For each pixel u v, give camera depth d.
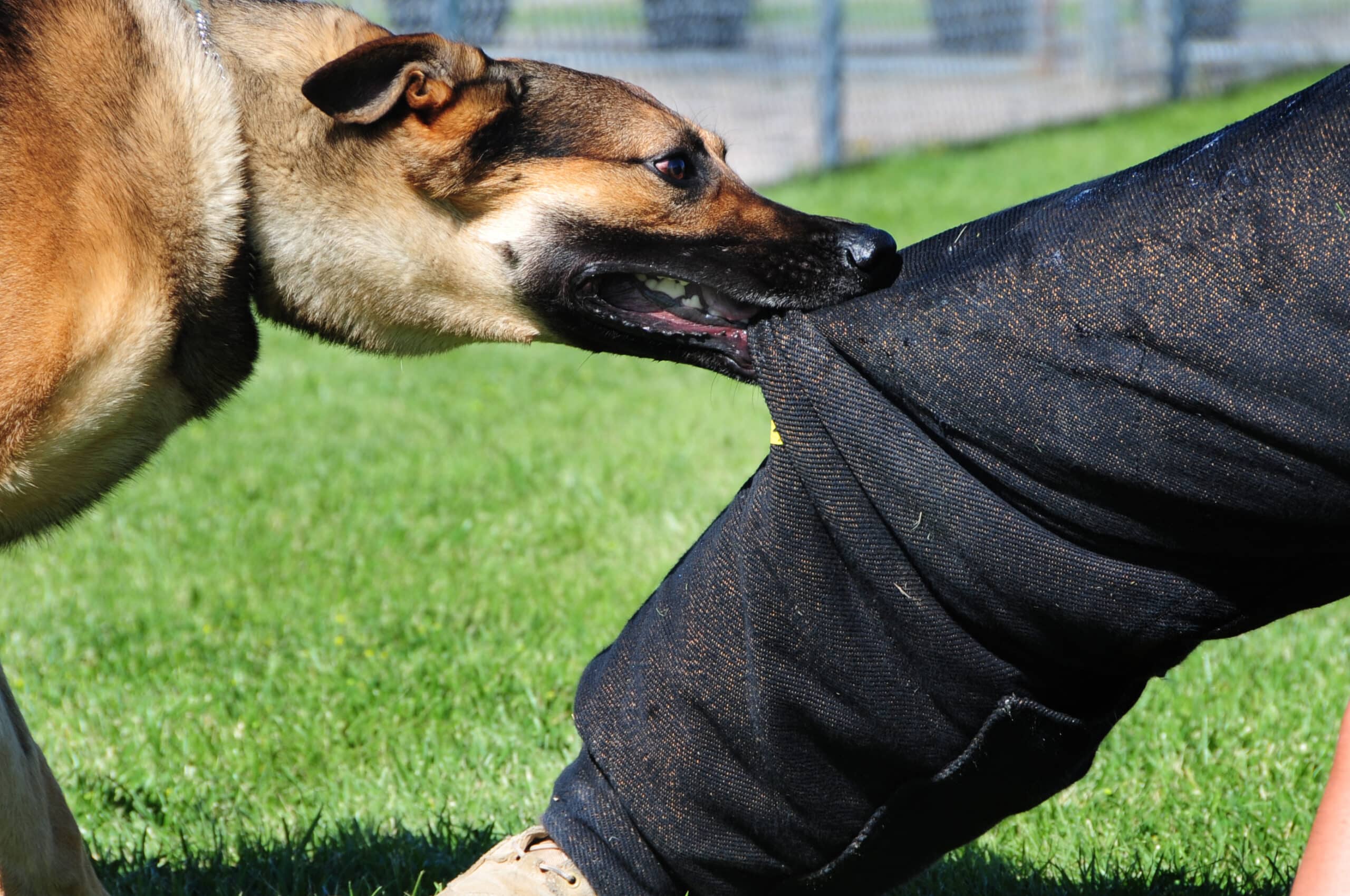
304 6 3.02
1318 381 1.85
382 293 3.01
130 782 3.35
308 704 3.69
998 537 2.07
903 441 2.13
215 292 2.78
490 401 7.08
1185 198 1.97
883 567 2.17
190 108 2.72
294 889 2.84
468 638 4.11
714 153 3.03
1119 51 18.94
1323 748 3.35
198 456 6.05
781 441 2.23
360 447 6.18
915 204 11.34
